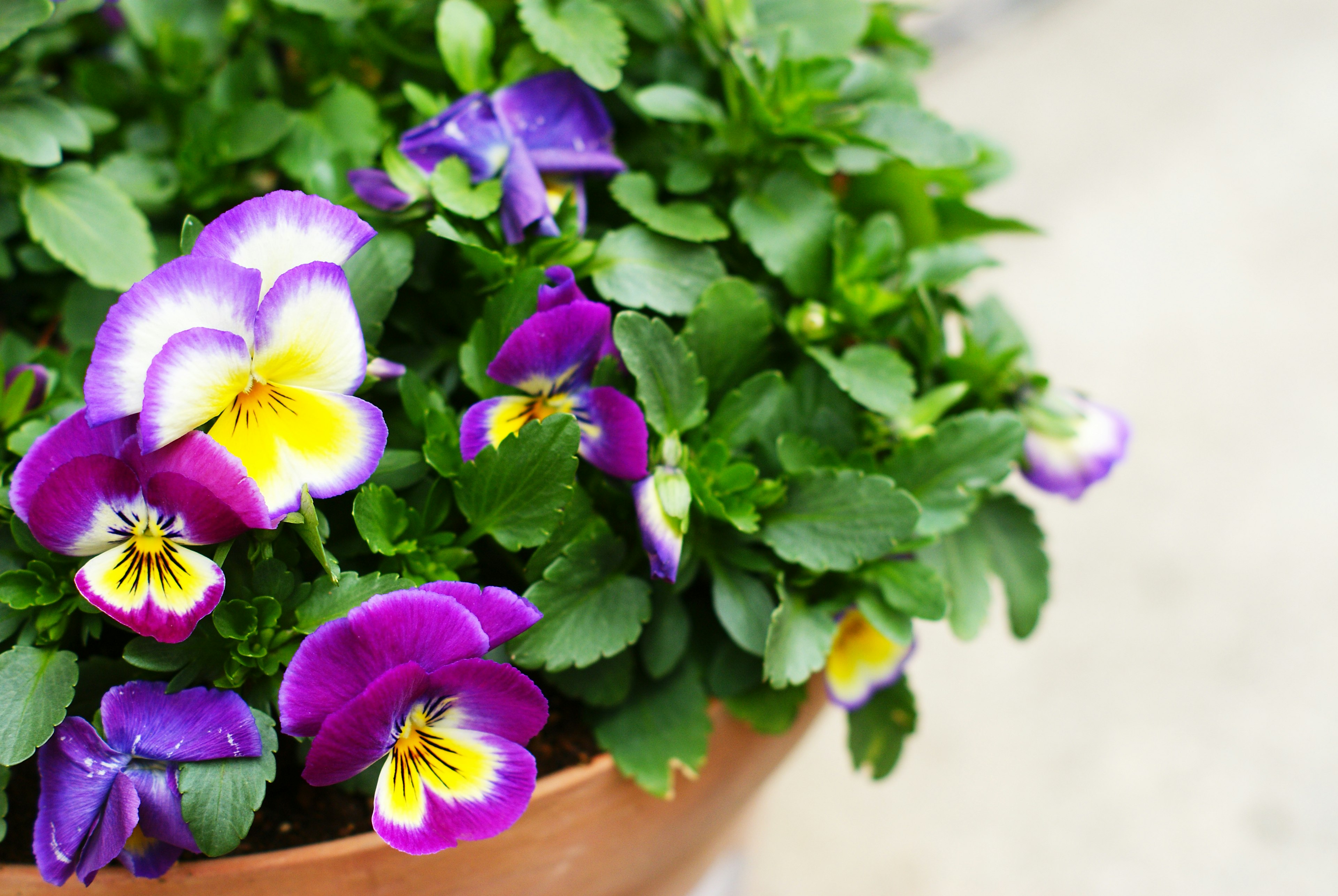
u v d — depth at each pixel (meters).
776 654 0.52
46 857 0.49
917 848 0.96
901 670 0.55
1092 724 1.05
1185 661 1.09
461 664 0.49
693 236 0.54
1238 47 1.76
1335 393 1.30
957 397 0.55
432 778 0.49
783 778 1.02
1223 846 0.96
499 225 0.54
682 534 0.51
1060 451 0.56
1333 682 1.07
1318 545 1.17
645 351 0.52
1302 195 1.52
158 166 0.59
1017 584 0.57
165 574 0.49
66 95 0.62
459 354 0.54
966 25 1.75
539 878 0.53
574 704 0.55
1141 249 1.45
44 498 0.48
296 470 0.49
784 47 0.56
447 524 0.53
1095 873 0.95
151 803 0.49
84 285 0.57
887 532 0.52
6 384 0.54
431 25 0.59
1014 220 0.59
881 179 0.58
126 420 0.49
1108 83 1.69
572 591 0.52
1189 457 1.25
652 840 0.55
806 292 0.56
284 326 0.49
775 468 0.54
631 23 0.58
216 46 0.62
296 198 0.49
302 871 0.50
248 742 0.49
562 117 0.56
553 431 0.51
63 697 0.49
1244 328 1.36
